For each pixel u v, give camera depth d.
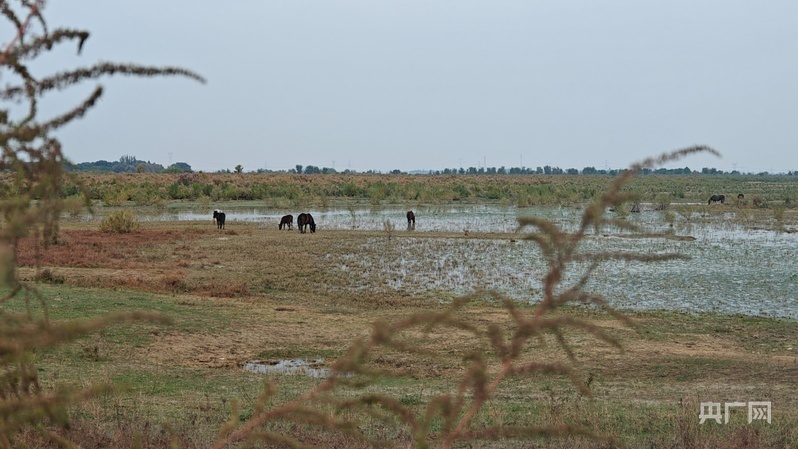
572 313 25.09
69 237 43.75
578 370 17.19
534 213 77.06
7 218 2.71
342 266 37.06
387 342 3.05
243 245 44.22
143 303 23.08
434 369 17.25
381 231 56.09
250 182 142.38
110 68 2.89
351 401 3.26
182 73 2.98
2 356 2.54
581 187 138.00
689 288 31.11
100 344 17.81
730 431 11.13
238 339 20.45
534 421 11.54
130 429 9.35
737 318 24.75
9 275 2.37
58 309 20.17
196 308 23.77
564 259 3.01
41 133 2.83
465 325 3.11
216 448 3.37
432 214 77.31
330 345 20.38
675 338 21.31
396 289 30.78
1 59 2.77
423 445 3.16
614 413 12.54
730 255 41.78
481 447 10.01
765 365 18.14
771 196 118.19
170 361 17.55
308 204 93.62
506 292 29.98
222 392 14.35
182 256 38.12
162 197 97.69
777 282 32.66
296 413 3.46
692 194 125.12
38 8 2.86
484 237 51.56
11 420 3.04
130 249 39.97
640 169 2.98
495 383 3.14
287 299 27.67
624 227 2.99
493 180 175.88
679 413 12.38
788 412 13.09
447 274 35.16
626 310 26.06
